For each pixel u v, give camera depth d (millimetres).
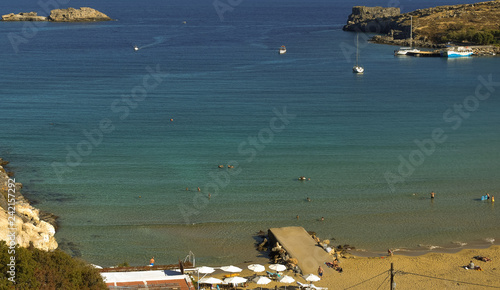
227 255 58062
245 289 50625
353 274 53469
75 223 64750
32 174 80375
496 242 61688
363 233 63469
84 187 75812
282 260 55656
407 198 73625
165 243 60625
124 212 68188
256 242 61094
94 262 56000
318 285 51281
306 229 64312
